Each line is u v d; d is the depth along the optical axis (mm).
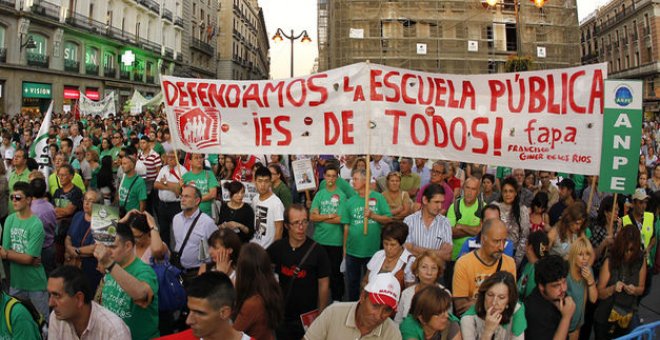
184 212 4785
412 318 3076
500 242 3641
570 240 4566
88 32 33562
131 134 14039
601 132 4953
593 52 60812
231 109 5770
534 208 5691
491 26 31406
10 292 4441
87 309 2762
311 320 3793
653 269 5711
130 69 40281
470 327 3129
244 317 3135
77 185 6746
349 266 5543
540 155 5168
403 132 5453
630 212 5980
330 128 5574
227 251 3684
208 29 58000
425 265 3537
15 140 13453
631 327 4180
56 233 5602
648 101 48656
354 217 5457
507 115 5273
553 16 30516
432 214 4699
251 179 8227
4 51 26656
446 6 30266
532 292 3473
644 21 48875
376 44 28703
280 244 4145
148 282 3344
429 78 5426
